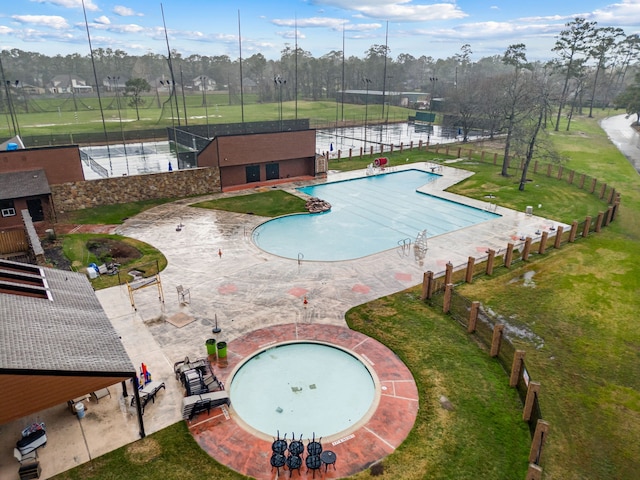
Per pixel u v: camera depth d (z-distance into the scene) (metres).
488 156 53.97
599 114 112.19
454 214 34.72
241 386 15.33
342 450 12.51
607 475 12.13
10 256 25.09
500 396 14.88
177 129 54.44
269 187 40.69
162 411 13.98
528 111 45.78
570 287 22.97
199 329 18.42
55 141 56.25
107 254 25.64
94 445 12.59
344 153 56.44
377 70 171.12
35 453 12.03
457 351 17.30
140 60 184.25
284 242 28.72
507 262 25.08
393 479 11.62
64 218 31.69
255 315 19.58
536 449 11.71
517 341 18.30
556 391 15.41
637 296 22.22
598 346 18.16
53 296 15.20
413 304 20.77
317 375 15.98
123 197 34.94
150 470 11.80
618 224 32.53
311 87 164.00
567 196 38.88
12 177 30.16
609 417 14.31
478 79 115.94
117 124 78.31
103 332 13.92
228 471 11.81
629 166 51.84
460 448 12.66
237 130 64.31
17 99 107.62
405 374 15.84
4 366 10.38
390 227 31.81
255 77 182.12
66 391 11.37
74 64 184.75
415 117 91.56
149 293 21.41
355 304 20.69
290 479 11.55
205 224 31.12
